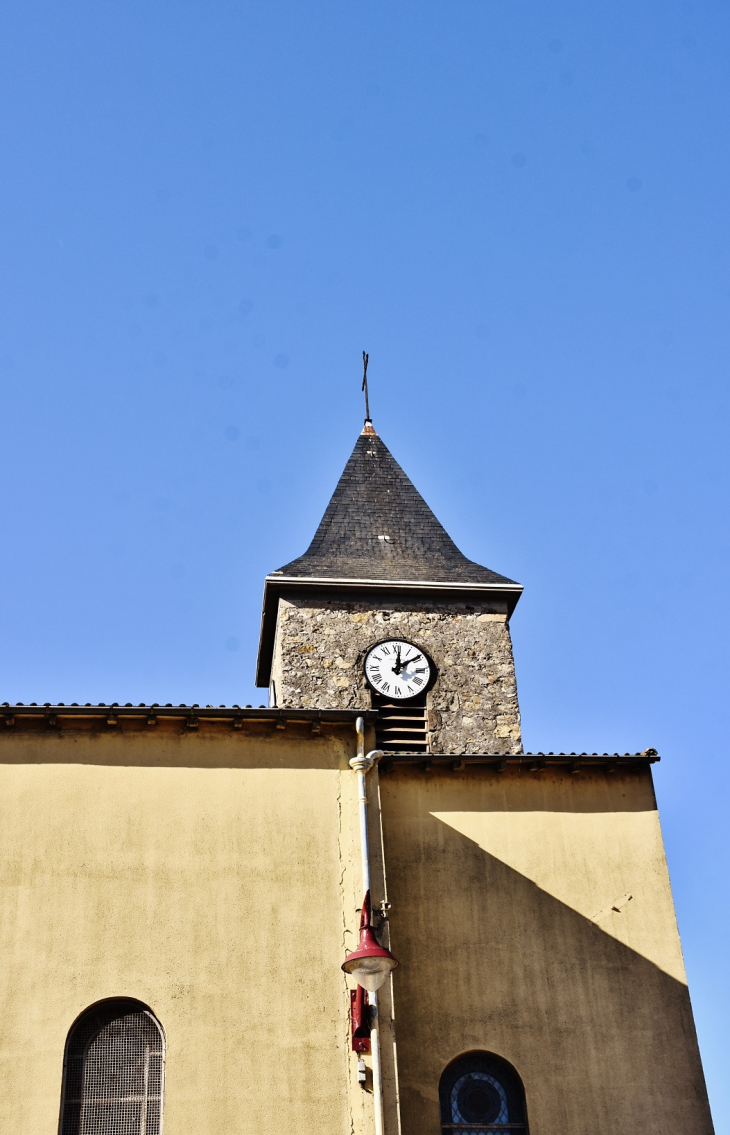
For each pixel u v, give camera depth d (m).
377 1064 13.93
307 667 22.72
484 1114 15.39
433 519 26.66
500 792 17.42
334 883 15.05
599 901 16.78
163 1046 13.98
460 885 16.66
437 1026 15.67
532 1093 15.38
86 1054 13.93
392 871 16.64
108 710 15.52
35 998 13.97
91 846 14.91
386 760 17.28
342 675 22.72
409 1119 15.05
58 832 14.94
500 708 22.69
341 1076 13.95
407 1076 15.30
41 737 15.50
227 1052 13.94
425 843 16.91
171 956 14.40
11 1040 13.72
